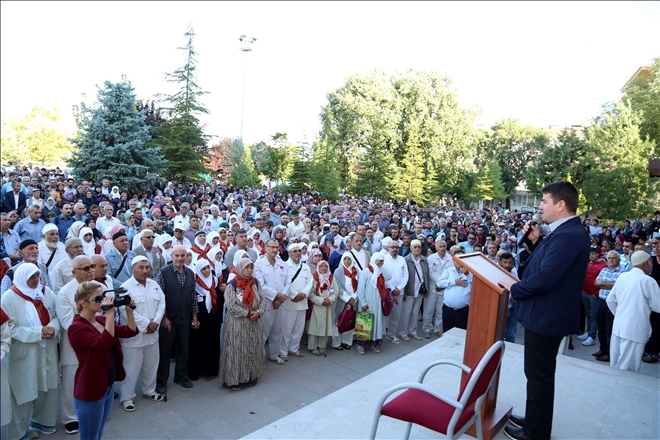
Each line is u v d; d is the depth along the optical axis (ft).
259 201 58.39
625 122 61.26
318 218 47.47
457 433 8.17
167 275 17.57
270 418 15.87
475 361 10.05
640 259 17.49
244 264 17.95
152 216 34.19
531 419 9.78
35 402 14.14
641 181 59.57
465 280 21.99
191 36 74.02
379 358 22.79
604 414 11.72
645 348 23.53
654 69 60.54
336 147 127.75
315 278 22.63
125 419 15.39
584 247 9.25
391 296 24.11
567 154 101.24
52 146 105.19
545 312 9.38
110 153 54.85
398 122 128.36
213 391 17.97
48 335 13.23
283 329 21.79
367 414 11.53
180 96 74.79
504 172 150.51
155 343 16.74
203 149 80.02
